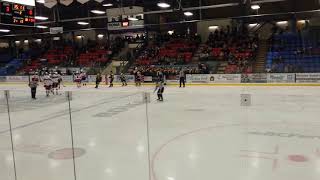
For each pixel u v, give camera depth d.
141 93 17.95
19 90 22.28
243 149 6.67
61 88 22.80
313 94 15.35
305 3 25.14
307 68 21.23
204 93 17.20
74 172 5.46
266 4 26.11
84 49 32.66
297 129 8.35
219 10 27.38
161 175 5.38
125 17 21.73
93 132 8.59
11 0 15.34
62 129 9.12
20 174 5.62
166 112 11.53
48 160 6.33
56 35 36.34
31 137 8.23
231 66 23.05
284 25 28.83
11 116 11.54
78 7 26.27
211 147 6.88
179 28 32.25
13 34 35.19
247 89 18.56
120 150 6.86
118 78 25.88
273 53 23.94
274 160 5.95
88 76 26.88
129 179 5.25
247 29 29.19
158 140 7.59
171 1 23.81
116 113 11.60
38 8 26.55
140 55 28.75
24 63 32.66
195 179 5.17
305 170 5.43
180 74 21.06
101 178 5.34
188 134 8.12
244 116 10.36
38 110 12.85
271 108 11.75
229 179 5.14
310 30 26.78
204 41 31.39
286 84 19.94
